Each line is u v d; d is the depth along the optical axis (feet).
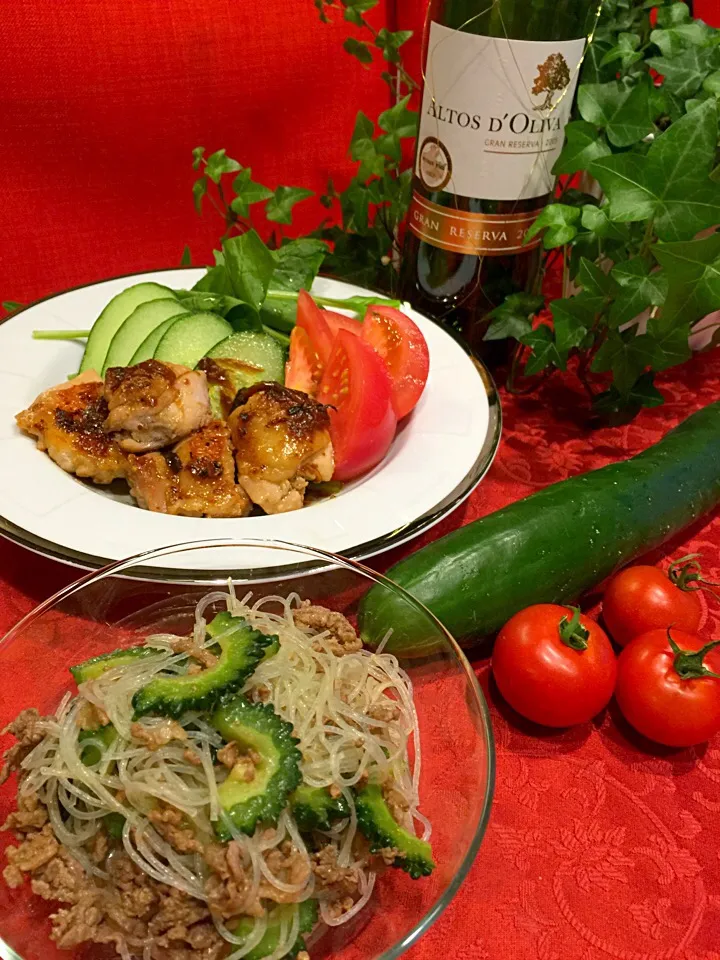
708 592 1.23
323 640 0.90
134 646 0.89
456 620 1.00
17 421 1.21
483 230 1.45
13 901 0.72
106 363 1.38
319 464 1.19
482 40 1.24
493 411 1.33
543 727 1.02
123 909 0.71
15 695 0.85
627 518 1.13
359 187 1.71
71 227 1.91
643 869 0.87
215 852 0.70
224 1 1.74
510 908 0.83
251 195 1.63
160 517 1.09
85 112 1.75
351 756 0.79
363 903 0.74
